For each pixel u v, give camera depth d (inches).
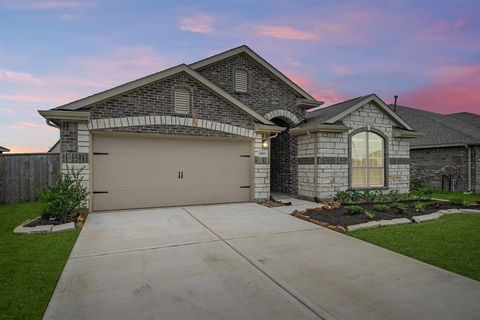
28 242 220.7
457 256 195.0
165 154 373.4
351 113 450.3
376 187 464.1
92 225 276.2
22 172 442.6
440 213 338.3
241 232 254.5
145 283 151.9
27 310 123.3
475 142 584.1
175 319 118.0
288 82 522.6
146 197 363.6
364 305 130.1
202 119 383.6
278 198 475.2
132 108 347.6
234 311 124.4
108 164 346.0
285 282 154.1
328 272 167.9
